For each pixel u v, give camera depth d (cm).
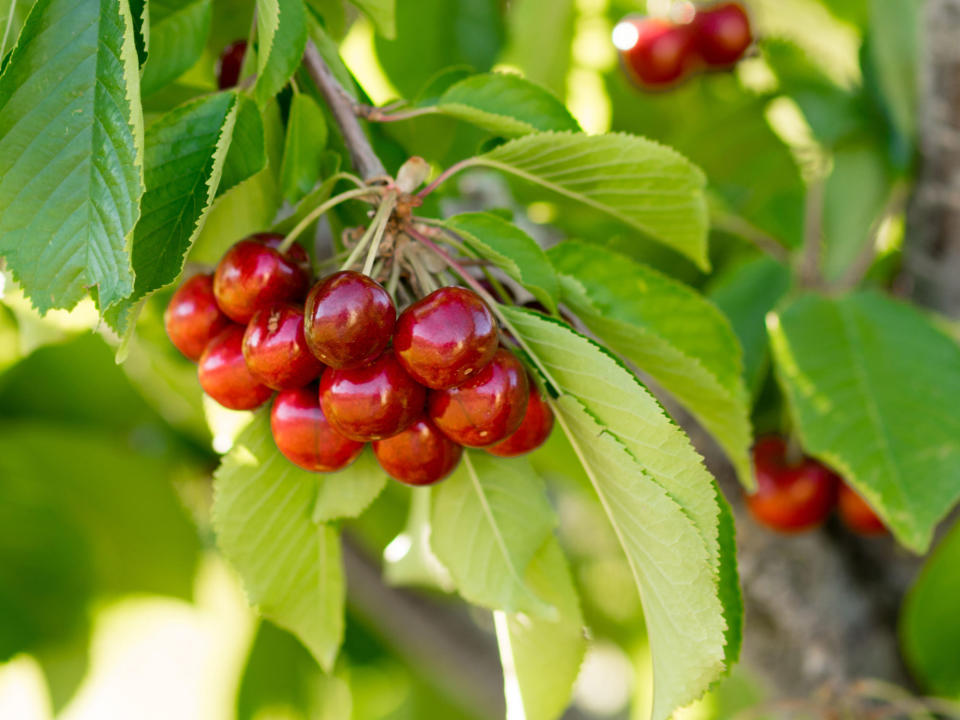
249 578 91
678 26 117
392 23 91
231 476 90
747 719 128
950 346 101
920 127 107
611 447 86
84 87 84
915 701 107
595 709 194
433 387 86
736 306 108
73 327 97
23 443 128
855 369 100
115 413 133
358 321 85
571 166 90
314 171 90
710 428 94
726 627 86
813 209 109
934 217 108
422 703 166
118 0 84
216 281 88
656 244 120
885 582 117
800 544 110
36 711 284
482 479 91
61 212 84
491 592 91
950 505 98
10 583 134
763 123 115
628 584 162
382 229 87
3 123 84
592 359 86
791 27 137
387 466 88
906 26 106
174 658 271
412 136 97
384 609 133
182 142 87
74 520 134
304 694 148
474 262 90
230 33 96
